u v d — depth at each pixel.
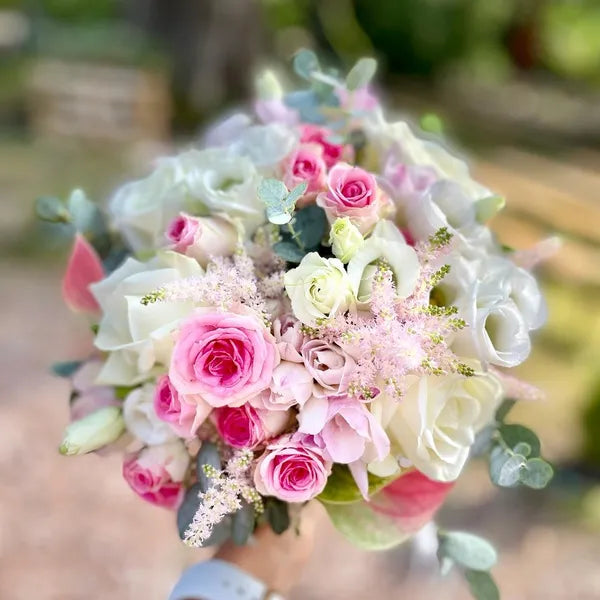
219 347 0.60
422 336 0.58
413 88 7.21
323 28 6.85
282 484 0.60
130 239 0.71
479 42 7.68
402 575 1.64
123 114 4.38
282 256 0.63
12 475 1.85
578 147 5.30
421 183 0.67
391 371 0.58
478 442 0.67
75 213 0.76
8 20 7.55
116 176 3.68
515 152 4.96
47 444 1.96
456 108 6.52
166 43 4.79
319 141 0.70
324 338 0.61
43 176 3.65
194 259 0.64
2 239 3.06
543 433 2.11
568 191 3.53
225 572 0.70
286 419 0.61
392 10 7.16
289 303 0.63
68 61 4.48
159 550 1.68
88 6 6.71
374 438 0.59
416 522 0.68
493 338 0.63
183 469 0.65
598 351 2.43
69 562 1.62
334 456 0.59
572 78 8.27
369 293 0.61
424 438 0.61
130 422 0.65
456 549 0.69
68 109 4.33
